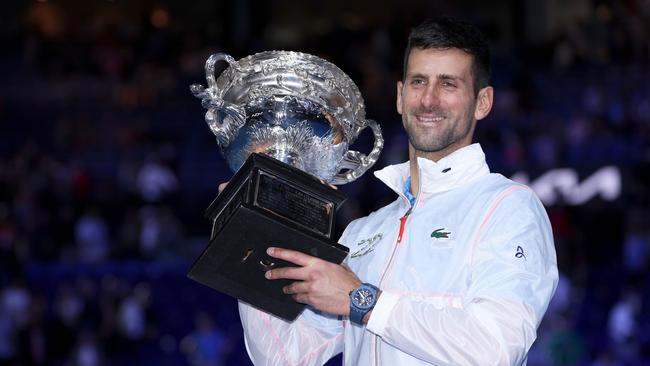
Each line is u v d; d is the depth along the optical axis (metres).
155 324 35.97
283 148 8.00
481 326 6.87
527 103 47.16
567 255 36.41
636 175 40.78
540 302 7.06
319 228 7.14
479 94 7.85
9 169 44.09
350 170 8.77
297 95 7.86
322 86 7.93
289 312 7.58
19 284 35.88
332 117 8.01
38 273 37.88
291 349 8.33
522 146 42.62
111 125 49.81
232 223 6.98
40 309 35.84
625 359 33.22
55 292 37.53
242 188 7.21
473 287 7.21
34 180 42.66
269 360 8.34
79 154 47.03
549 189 41.22
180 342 36.16
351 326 8.05
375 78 49.59
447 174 7.82
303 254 7.04
